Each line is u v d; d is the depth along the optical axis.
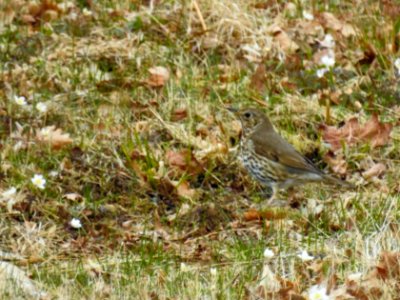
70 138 14.73
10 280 11.27
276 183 13.84
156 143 14.88
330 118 15.23
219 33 17.06
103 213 13.49
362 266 11.65
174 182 14.07
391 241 12.09
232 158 14.57
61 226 13.21
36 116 15.31
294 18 17.61
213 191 14.08
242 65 16.44
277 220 13.08
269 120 14.08
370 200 13.33
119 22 17.48
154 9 17.73
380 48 16.64
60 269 11.96
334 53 16.64
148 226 13.27
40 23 17.66
